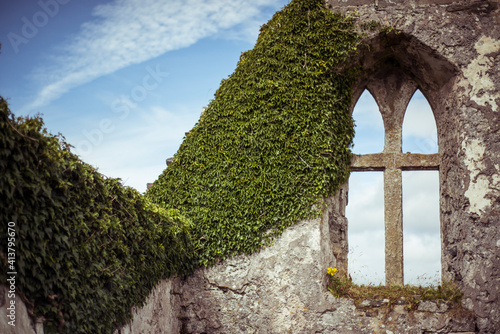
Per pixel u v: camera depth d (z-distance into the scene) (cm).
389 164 1060
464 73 993
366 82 1095
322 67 999
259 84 995
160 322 839
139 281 719
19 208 473
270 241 952
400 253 1029
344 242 1030
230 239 955
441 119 1056
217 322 947
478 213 956
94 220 599
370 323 927
